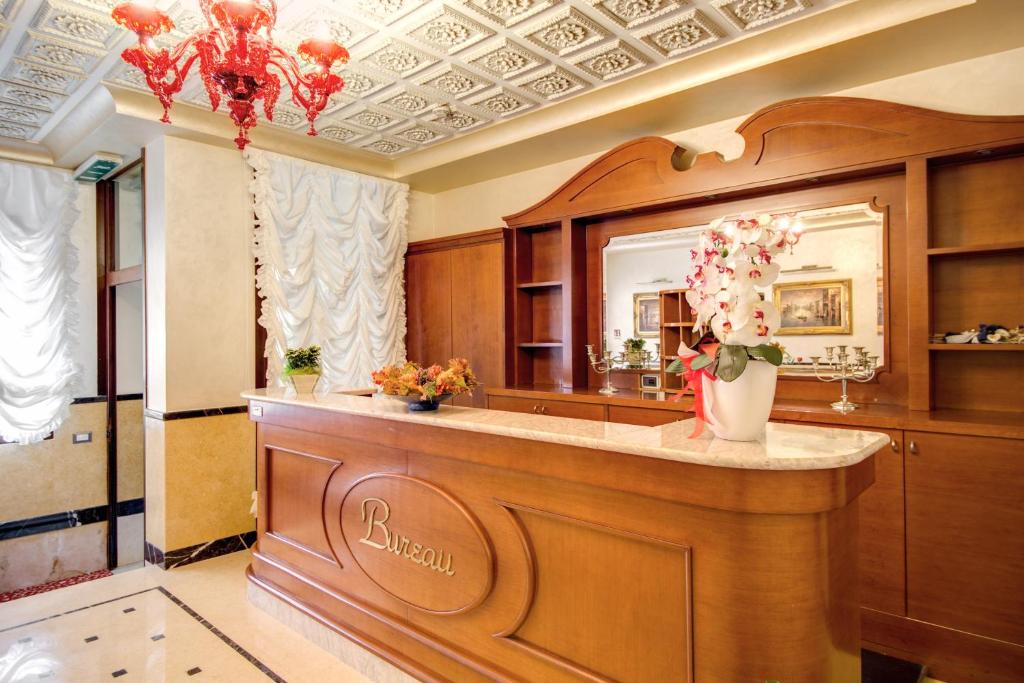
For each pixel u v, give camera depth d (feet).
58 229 14.56
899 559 8.35
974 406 9.18
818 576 4.90
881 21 8.58
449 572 7.11
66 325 14.74
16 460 14.21
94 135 12.54
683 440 5.49
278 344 14.08
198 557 12.79
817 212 10.57
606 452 5.63
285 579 9.73
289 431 9.88
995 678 7.56
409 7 8.85
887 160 9.14
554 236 15.03
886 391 9.91
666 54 10.33
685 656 5.20
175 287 12.66
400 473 7.82
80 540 15.20
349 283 15.66
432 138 14.64
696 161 11.25
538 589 6.29
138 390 16.39
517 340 15.03
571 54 10.34
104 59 10.19
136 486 16.22
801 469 4.69
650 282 12.96
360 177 15.87
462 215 17.61
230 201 13.61
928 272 8.89
